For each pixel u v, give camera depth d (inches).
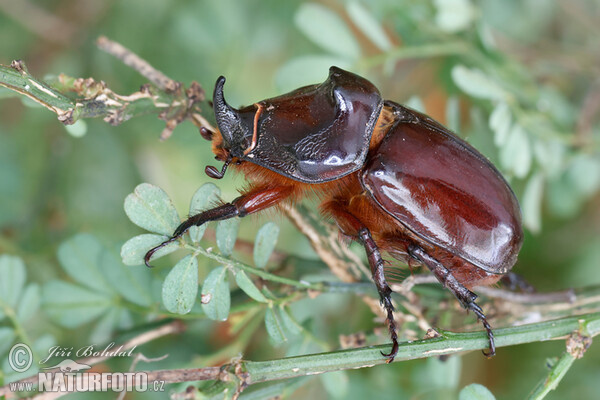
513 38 10.2
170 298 7.6
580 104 10.0
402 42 9.3
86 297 8.1
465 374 9.6
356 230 8.2
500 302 8.3
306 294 7.9
